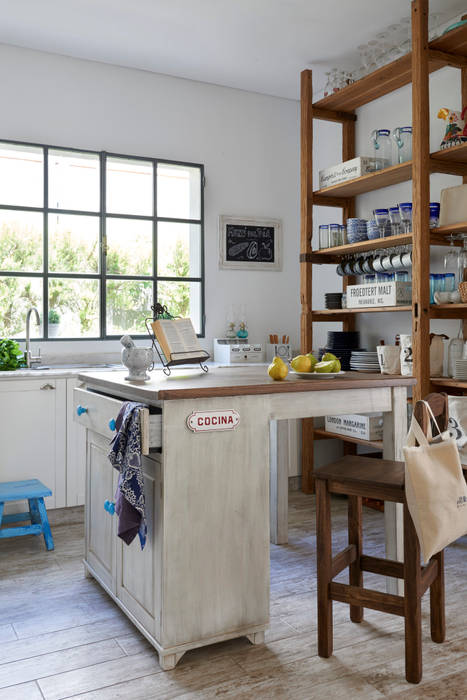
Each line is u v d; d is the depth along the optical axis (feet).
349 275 15.42
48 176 14.87
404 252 13.20
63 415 12.80
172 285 16.44
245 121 17.30
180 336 8.70
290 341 18.15
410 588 6.77
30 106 14.56
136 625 7.77
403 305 12.81
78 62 15.08
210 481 7.29
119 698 6.53
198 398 7.20
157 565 7.18
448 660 7.23
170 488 7.03
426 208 11.50
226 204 17.07
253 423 7.57
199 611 7.24
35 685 6.79
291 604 8.87
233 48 14.55
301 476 15.52
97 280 15.51
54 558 10.80
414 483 6.52
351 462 7.99
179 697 6.54
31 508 11.75
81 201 15.30
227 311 17.15
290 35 13.87
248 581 7.57
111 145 15.49
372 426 13.69
